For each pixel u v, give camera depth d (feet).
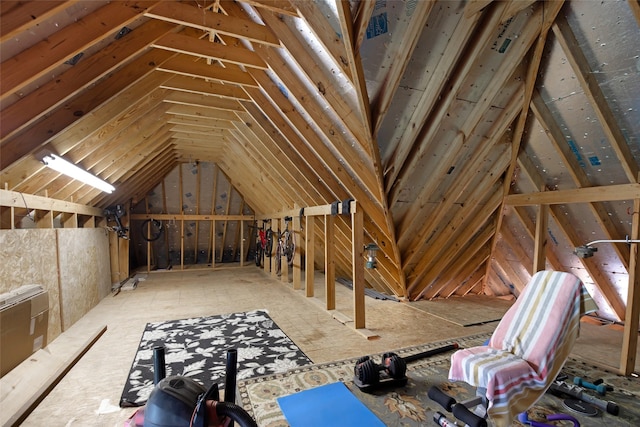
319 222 18.86
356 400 7.33
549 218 12.69
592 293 13.69
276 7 6.86
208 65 10.25
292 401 7.29
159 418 3.08
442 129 10.28
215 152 22.02
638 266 8.53
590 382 8.13
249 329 12.27
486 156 11.71
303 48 8.28
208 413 2.97
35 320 5.28
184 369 8.97
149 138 15.28
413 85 8.77
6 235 8.82
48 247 11.16
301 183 14.61
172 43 8.32
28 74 5.34
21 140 6.98
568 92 9.25
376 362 9.25
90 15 5.78
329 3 6.93
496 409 5.55
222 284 20.85
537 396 5.92
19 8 4.47
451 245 14.99
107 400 7.37
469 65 8.52
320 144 11.18
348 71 7.51
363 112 8.44
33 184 10.16
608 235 10.96
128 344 10.78
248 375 8.54
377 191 11.03
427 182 11.61
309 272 16.93
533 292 7.31
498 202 13.56
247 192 25.64
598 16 7.52
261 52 9.18
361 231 12.29
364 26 6.75
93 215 16.98
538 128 10.79
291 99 10.59
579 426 6.37
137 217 25.50
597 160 9.98
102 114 9.45
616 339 11.60
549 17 7.94
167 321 13.25
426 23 7.61
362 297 12.35
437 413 6.54
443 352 10.12
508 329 7.15
